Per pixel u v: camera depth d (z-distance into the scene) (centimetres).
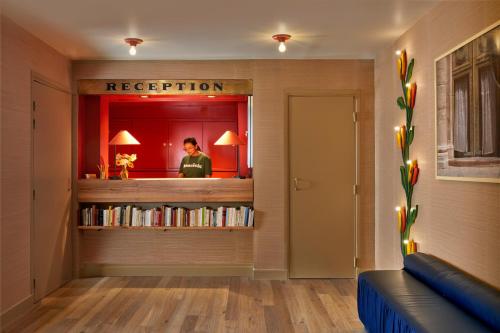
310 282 512
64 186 502
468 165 298
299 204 528
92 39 445
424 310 268
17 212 393
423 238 382
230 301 440
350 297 453
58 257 487
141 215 522
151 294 464
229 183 525
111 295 460
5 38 374
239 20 390
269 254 527
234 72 530
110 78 530
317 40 450
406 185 413
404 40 425
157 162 728
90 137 554
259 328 367
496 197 269
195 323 378
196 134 729
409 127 407
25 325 374
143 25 402
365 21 392
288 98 529
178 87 532
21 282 400
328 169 529
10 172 380
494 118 265
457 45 312
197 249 542
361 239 527
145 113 730
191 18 385
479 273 290
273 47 477
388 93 475
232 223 523
